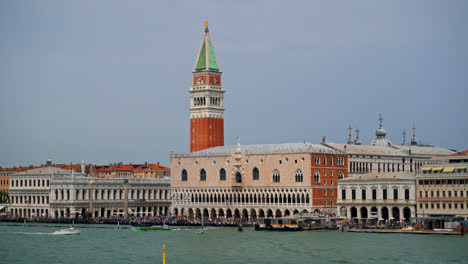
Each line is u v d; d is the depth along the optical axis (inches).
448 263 7263.8
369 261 7416.3
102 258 7726.4
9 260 7637.8
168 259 7642.7
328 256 7726.4
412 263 7288.4
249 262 7431.1
